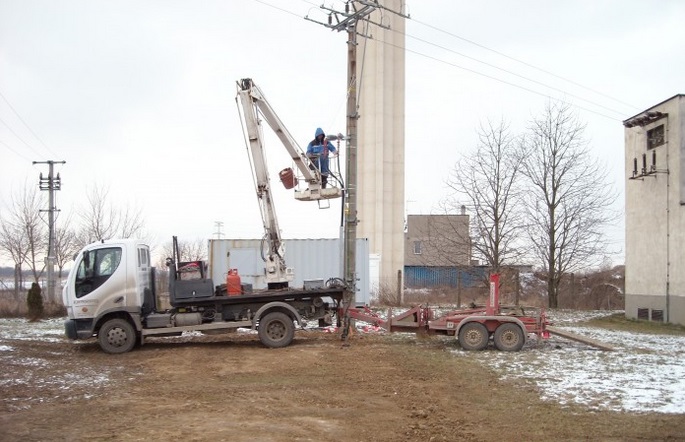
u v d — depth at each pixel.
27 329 19.97
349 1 17.56
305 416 8.34
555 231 30.30
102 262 14.50
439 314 19.00
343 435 7.42
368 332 17.52
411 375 11.27
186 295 14.82
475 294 34.75
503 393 9.77
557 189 30.08
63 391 9.98
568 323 22.61
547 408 8.78
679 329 20.70
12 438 7.21
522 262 30.52
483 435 7.46
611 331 19.77
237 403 9.10
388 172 38.06
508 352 14.05
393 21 37.88
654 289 23.30
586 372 11.57
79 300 14.26
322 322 15.76
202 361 12.94
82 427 7.71
